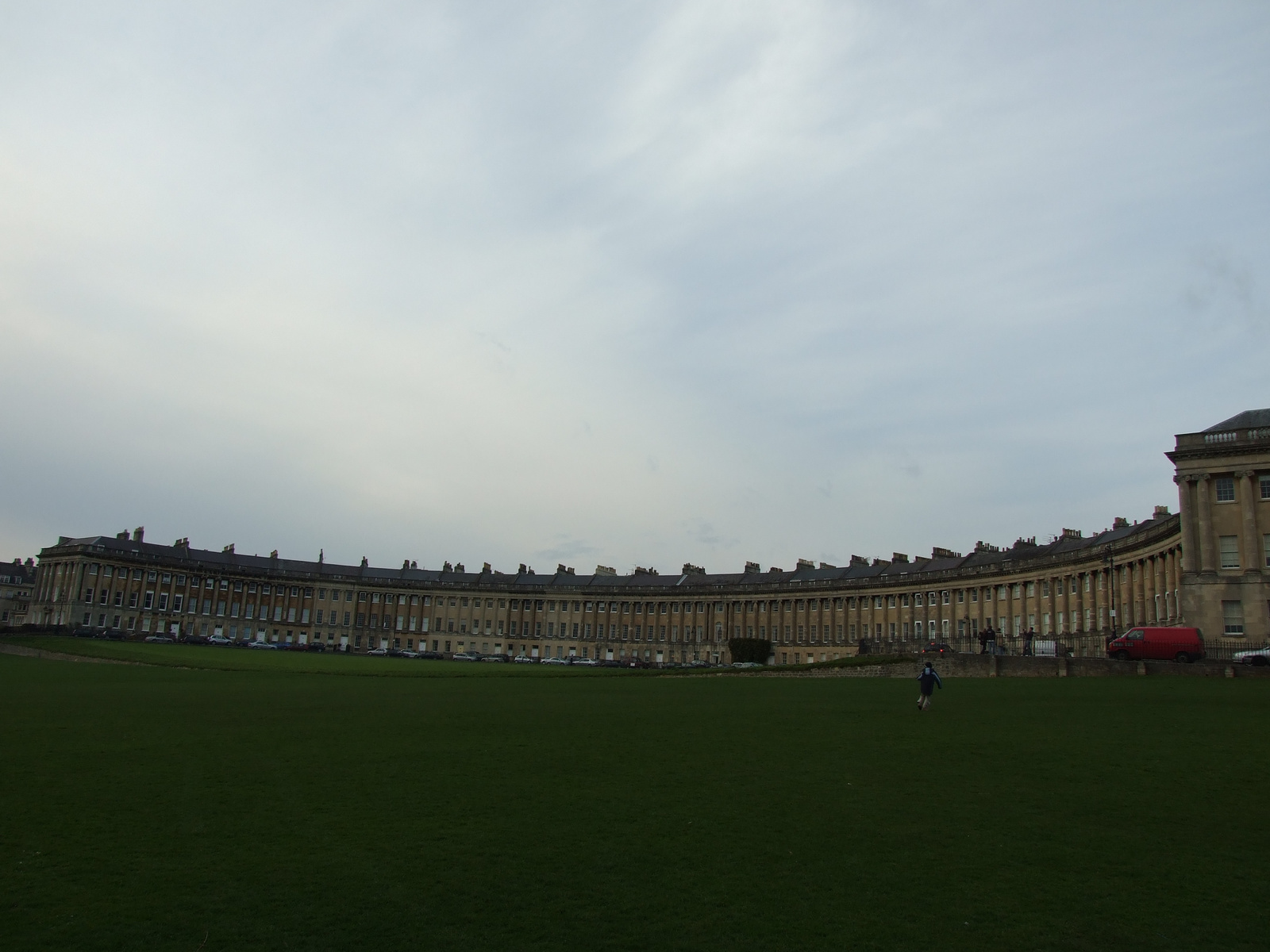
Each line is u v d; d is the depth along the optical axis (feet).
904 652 299.17
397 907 48.21
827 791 72.69
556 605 548.72
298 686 175.83
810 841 59.67
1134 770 80.12
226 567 527.81
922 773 79.36
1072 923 46.96
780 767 81.87
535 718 116.88
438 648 557.74
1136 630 207.62
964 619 399.85
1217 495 237.66
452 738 98.73
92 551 483.92
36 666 233.55
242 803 68.08
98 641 358.02
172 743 93.97
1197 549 236.63
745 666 252.62
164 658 273.95
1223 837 60.75
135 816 64.28
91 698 142.20
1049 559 351.67
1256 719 109.40
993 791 72.69
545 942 44.16
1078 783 75.25
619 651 528.22
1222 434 237.25
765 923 46.65
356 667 284.41
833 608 461.37
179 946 43.27
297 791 71.92
